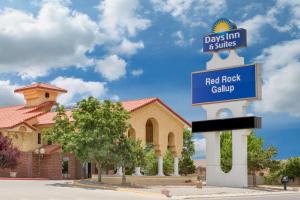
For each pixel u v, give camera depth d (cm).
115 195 3422
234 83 4909
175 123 5700
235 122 4859
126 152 4322
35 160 5562
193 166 7419
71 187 3969
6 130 5491
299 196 3916
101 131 4169
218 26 5088
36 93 6328
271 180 6581
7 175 5334
